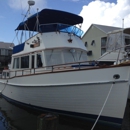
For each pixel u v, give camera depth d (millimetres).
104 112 5746
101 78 5566
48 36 7781
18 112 8016
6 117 7340
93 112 5926
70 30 8281
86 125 6129
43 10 7676
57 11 7891
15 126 6430
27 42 8562
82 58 8430
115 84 5410
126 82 5273
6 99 10125
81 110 6113
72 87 6004
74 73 5953
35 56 7844
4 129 6223
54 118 4613
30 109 7852
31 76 7125
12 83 8688
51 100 6617
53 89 6402
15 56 9391
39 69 7383
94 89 5695
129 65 5188
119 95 5422
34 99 7242
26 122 6770
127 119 7453
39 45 7703
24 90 7625
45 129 4500
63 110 6480
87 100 5902
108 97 5555
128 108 9258
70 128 6020
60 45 7656
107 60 9773
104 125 5832
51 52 7566
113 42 10969
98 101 5746
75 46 8047
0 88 11000
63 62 7586
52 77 6391
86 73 5766
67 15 8375
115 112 5605
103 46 28000
